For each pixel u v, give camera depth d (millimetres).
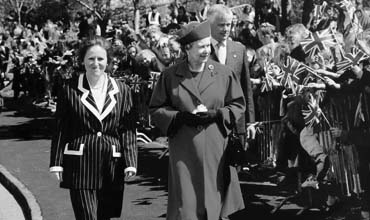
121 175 5348
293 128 6777
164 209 7367
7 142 13023
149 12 15922
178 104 5312
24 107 18828
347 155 6266
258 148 8180
